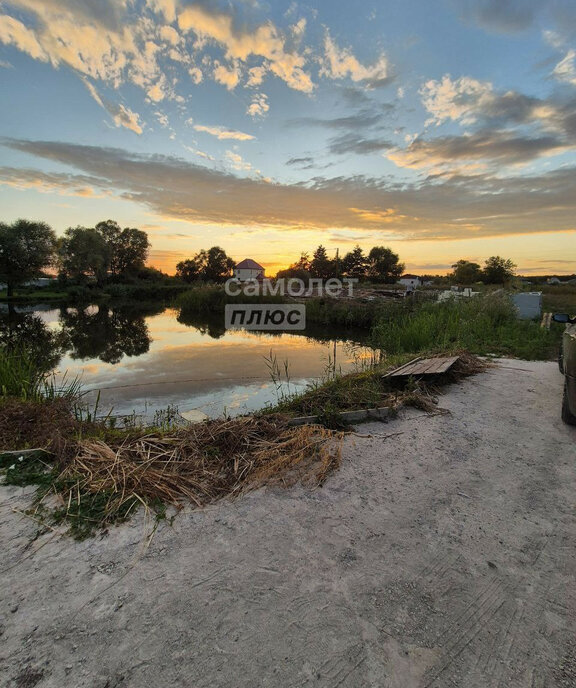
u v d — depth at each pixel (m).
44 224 40.12
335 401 4.52
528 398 4.92
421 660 1.45
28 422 3.57
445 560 2.00
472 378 5.97
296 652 1.47
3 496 2.47
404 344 9.36
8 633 1.51
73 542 2.06
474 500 2.58
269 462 2.98
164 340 12.91
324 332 15.01
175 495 2.52
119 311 27.14
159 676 1.36
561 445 3.48
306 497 2.57
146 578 1.82
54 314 24.52
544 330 9.81
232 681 1.35
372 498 2.58
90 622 1.57
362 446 3.44
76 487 2.54
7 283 39.59
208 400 5.95
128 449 3.07
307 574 1.87
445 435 3.71
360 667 1.41
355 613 1.65
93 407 5.55
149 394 6.28
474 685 1.37
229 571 1.88
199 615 1.62
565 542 2.16
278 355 9.89
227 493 2.59
